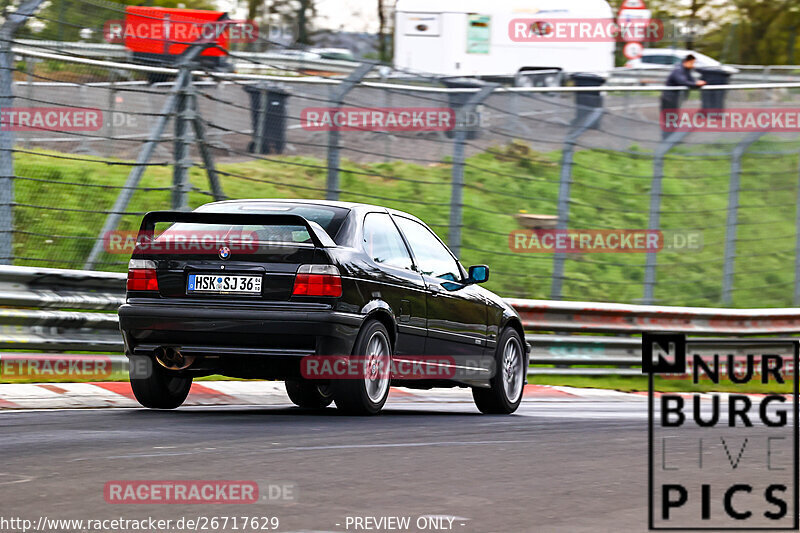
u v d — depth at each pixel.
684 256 63.50
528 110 54.19
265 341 28.20
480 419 30.38
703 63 99.12
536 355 49.41
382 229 31.33
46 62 40.41
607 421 30.27
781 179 66.38
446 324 32.62
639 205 63.50
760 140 65.62
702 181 65.31
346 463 20.48
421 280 31.89
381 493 17.47
